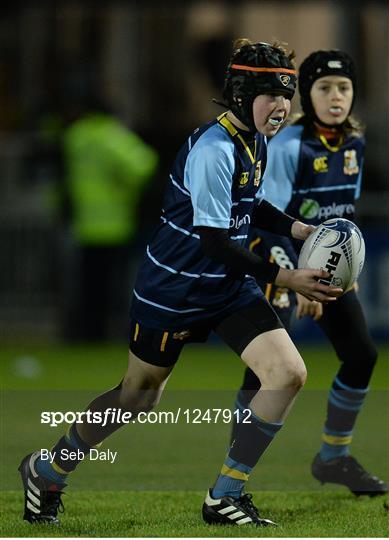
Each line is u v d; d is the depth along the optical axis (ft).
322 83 72.49
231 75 60.49
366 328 73.15
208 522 62.49
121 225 153.89
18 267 168.35
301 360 61.21
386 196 160.56
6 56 190.08
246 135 61.16
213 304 62.13
